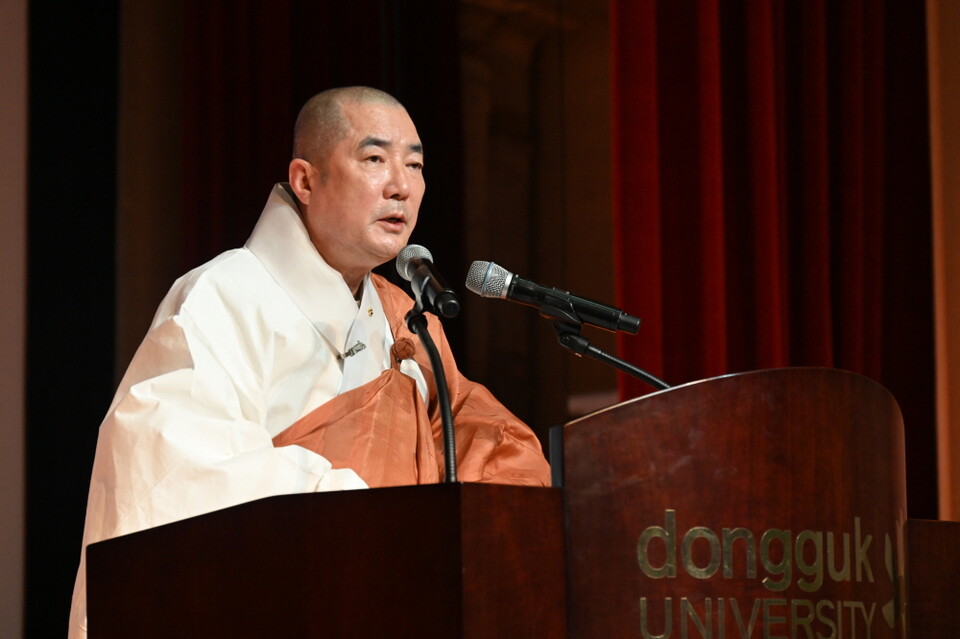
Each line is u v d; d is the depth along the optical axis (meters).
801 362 5.55
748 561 1.72
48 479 5.14
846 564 1.80
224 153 5.34
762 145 5.50
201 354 2.49
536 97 5.86
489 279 2.37
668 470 1.71
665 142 5.46
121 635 1.83
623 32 5.46
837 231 5.67
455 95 5.57
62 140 5.37
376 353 2.90
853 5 5.73
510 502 1.62
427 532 1.59
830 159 5.71
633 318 2.36
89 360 5.29
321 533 1.67
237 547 1.74
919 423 5.68
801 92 5.68
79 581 2.33
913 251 5.78
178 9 5.79
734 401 1.75
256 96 5.36
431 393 3.01
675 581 1.68
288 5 5.41
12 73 5.32
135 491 2.29
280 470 2.33
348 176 2.77
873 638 1.82
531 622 1.61
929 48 5.92
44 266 5.27
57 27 5.43
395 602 1.60
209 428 2.40
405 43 5.53
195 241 5.32
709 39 5.43
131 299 5.55
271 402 2.68
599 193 5.85
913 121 5.86
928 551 2.20
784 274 5.57
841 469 1.81
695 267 5.39
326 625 1.64
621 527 1.68
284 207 2.83
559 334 2.39
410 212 2.83
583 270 5.80
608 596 1.66
